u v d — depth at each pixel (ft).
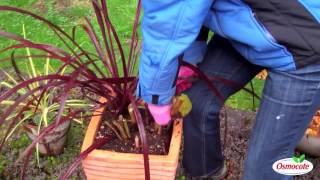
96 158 5.12
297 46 4.14
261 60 4.49
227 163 6.82
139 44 5.86
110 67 5.49
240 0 4.25
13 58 5.47
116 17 9.45
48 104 6.30
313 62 4.21
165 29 4.01
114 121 5.29
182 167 6.61
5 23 9.31
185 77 5.19
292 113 4.60
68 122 6.41
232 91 5.45
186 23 3.94
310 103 4.56
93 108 5.32
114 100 5.27
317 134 6.50
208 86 5.25
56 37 8.93
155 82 4.39
